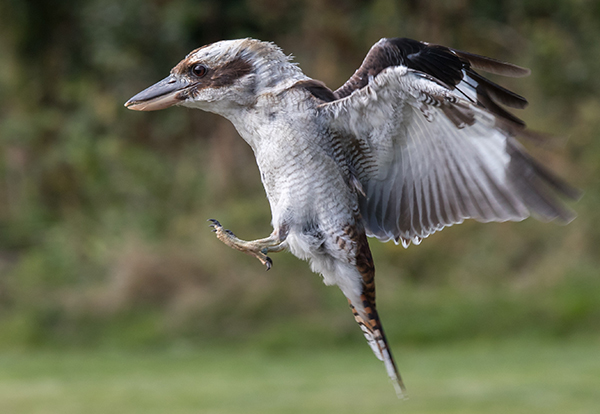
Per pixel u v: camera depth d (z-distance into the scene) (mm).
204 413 9961
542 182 5281
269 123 5652
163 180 19953
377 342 5824
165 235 18188
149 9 22328
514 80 19812
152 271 15797
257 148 5750
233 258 16109
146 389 11312
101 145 20859
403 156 5750
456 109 5297
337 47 20516
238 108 5762
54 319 15398
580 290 14836
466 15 21047
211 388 11344
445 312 14609
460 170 5609
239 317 14805
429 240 16859
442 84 5234
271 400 10438
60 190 20891
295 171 5594
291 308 14852
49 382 12016
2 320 15742
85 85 22422
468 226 16984
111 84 22578
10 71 23250
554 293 14914
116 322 15234
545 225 16656
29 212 20422
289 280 15305
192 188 19625
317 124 5613
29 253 19047
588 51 20391
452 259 16562
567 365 11945
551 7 21281
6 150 21641
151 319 15156
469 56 6145
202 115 21781
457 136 5496
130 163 20266
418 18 20844
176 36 22250
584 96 19844
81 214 19906
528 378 11211
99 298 15703
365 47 20422
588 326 14078
